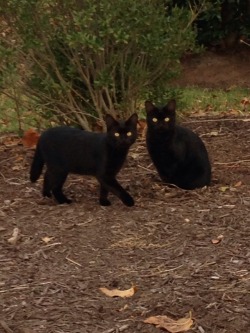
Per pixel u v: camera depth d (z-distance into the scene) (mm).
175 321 1638
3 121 3686
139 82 3131
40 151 2514
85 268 1947
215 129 3418
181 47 3115
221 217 2258
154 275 1888
